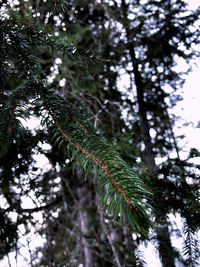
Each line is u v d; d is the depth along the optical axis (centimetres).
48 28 230
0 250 203
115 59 449
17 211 215
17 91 120
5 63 138
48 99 117
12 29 134
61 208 407
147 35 443
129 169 91
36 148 182
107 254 414
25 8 243
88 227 430
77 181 439
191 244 156
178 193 161
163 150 448
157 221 165
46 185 299
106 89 459
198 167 182
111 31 443
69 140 105
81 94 377
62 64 303
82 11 468
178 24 428
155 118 492
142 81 480
